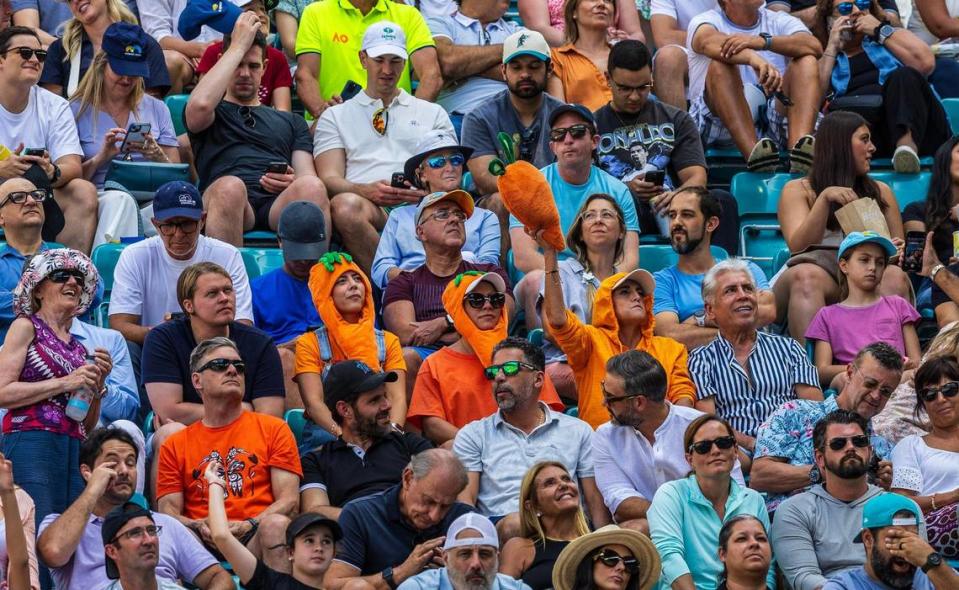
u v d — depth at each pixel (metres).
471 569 27.25
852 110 43.34
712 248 38.34
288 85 43.56
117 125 40.25
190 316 32.47
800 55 43.28
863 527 28.44
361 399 30.81
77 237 37.91
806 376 33.72
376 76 41.03
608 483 30.80
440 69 44.41
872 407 32.09
